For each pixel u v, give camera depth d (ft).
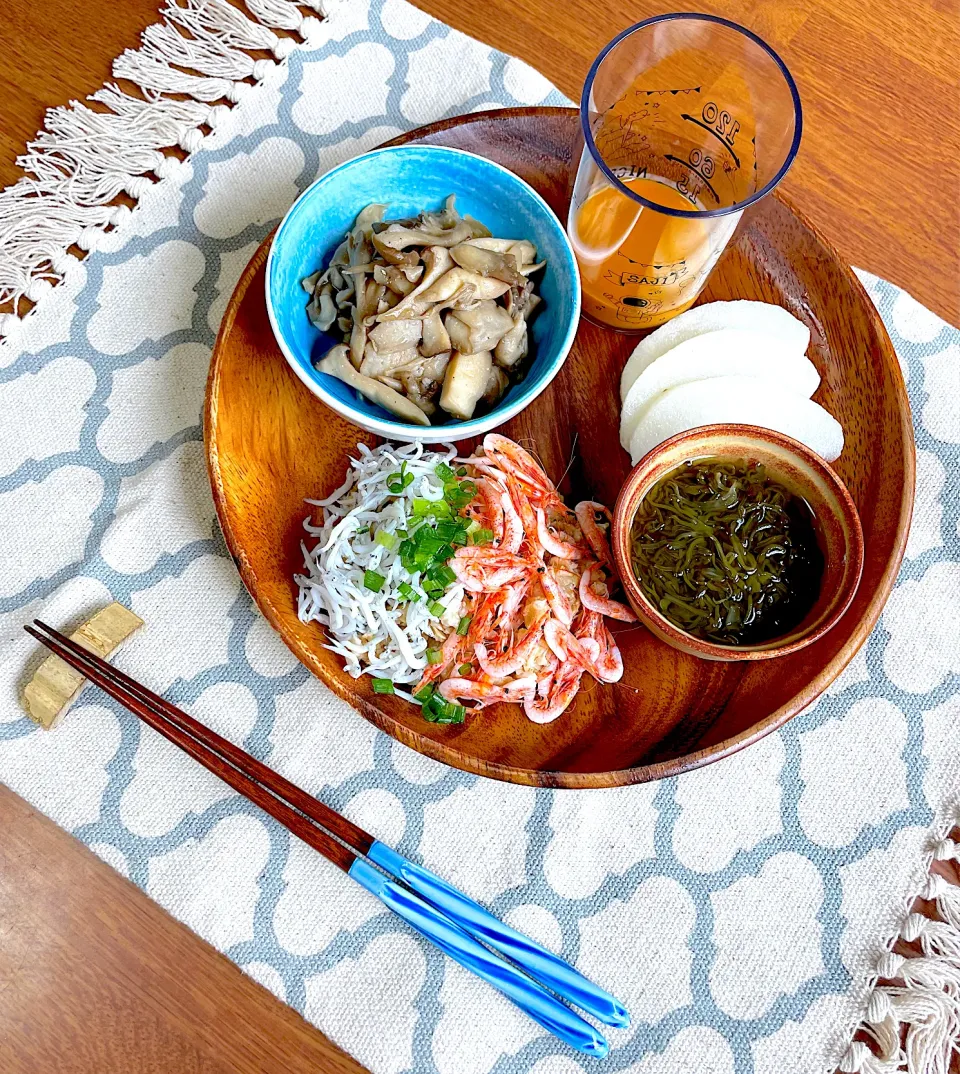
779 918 1.45
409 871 1.38
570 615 1.46
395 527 1.45
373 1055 1.40
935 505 1.58
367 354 1.46
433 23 1.72
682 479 1.47
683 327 1.53
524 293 1.49
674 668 1.47
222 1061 1.40
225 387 1.47
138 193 1.64
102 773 1.47
